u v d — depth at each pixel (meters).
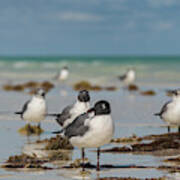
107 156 13.25
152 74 55.78
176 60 85.81
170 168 11.55
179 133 16.91
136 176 10.81
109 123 10.86
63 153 13.66
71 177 10.73
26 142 15.52
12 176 10.79
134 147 14.48
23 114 18.00
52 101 28.02
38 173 11.09
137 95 32.56
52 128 18.67
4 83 45.69
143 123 19.84
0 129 18.19
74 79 52.22
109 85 43.06
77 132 11.17
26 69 69.94
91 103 27.19
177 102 17.19
